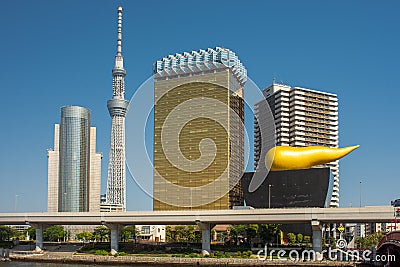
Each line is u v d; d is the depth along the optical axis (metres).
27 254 173.50
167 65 161.12
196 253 158.88
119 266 148.88
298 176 184.25
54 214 177.75
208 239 159.62
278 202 185.50
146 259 151.75
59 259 162.25
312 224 144.38
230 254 153.75
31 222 183.50
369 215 138.50
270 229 177.62
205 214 156.62
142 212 164.50
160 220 161.75
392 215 135.88
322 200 179.00
